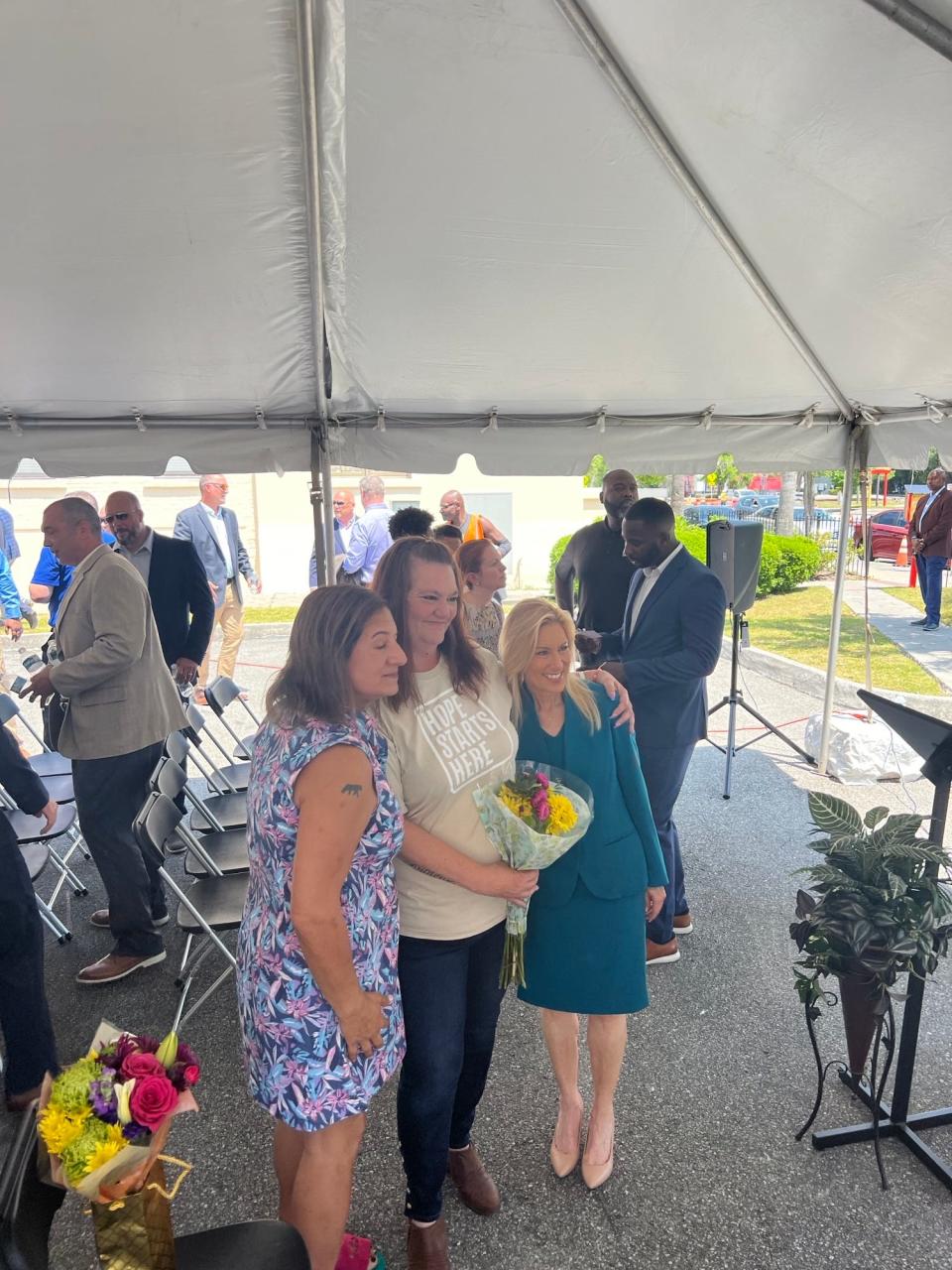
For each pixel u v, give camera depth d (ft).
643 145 8.50
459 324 11.56
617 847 7.39
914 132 7.32
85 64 6.88
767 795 17.58
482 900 6.81
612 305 11.18
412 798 6.60
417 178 8.77
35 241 8.93
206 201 8.68
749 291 10.88
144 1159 4.04
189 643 15.07
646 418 15.31
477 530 20.25
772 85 7.24
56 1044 9.61
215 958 11.90
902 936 7.46
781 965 11.48
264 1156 8.38
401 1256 7.22
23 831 12.04
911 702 23.52
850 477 16.05
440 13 6.93
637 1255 7.11
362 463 14.60
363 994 5.64
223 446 14.20
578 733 7.39
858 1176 7.91
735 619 17.28
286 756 5.49
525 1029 10.43
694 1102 8.95
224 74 7.22
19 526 42.11
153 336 11.12
